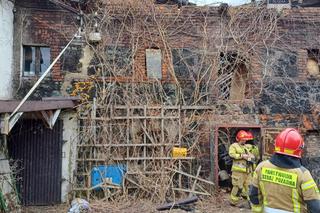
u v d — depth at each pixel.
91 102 11.12
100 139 10.99
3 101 6.62
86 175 10.69
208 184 10.98
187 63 11.76
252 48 11.90
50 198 10.41
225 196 10.99
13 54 10.95
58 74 11.19
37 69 11.27
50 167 10.49
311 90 11.95
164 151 11.06
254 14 12.02
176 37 11.81
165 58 11.70
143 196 10.71
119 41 11.52
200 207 10.02
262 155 11.11
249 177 10.05
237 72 12.24
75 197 10.48
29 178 10.31
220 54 11.98
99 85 11.28
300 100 11.88
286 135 4.13
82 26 11.42
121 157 10.91
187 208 9.85
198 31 11.88
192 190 10.74
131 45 11.56
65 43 11.30
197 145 11.34
